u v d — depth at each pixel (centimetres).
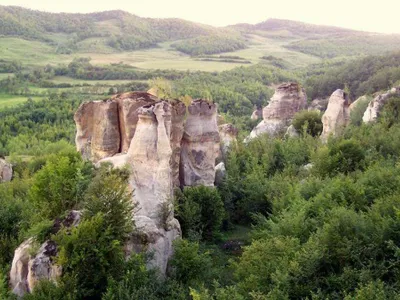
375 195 2352
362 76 10662
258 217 2817
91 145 3117
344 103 4828
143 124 2316
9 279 1888
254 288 1738
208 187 2928
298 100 6209
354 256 1727
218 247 2745
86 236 1708
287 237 1939
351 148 3234
